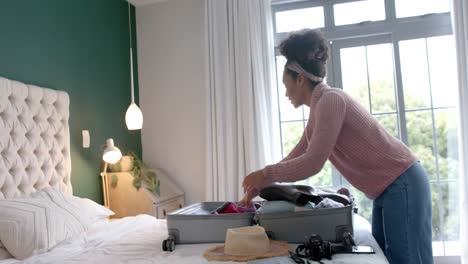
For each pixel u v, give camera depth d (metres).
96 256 1.46
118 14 3.45
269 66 3.14
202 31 3.50
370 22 3.14
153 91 3.62
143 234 1.80
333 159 1.46
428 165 3.03
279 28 3.37
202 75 3.48
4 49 2.22
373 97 3.15
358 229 1.54
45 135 2.36
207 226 1.45
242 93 3.15
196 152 3.47
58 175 2.44
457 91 2.78
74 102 2.79
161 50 3.62
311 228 1.34
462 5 2.77
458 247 2.95
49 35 2.58
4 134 2.04
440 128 3.03
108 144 2.73
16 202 1.82
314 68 1.40
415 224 1.29
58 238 1.80
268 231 1.37
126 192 2.95
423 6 3.07
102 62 3.16
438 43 3.04
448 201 2.99
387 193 1.33
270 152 3.10
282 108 3.34
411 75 3.08
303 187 1.54
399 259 1.29
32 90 2.28
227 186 3.14
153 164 3.59
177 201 3.32
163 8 3.62
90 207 2.27
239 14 3.21
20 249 1.66
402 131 3.07
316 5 3.28
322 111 1.30
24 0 2.38
